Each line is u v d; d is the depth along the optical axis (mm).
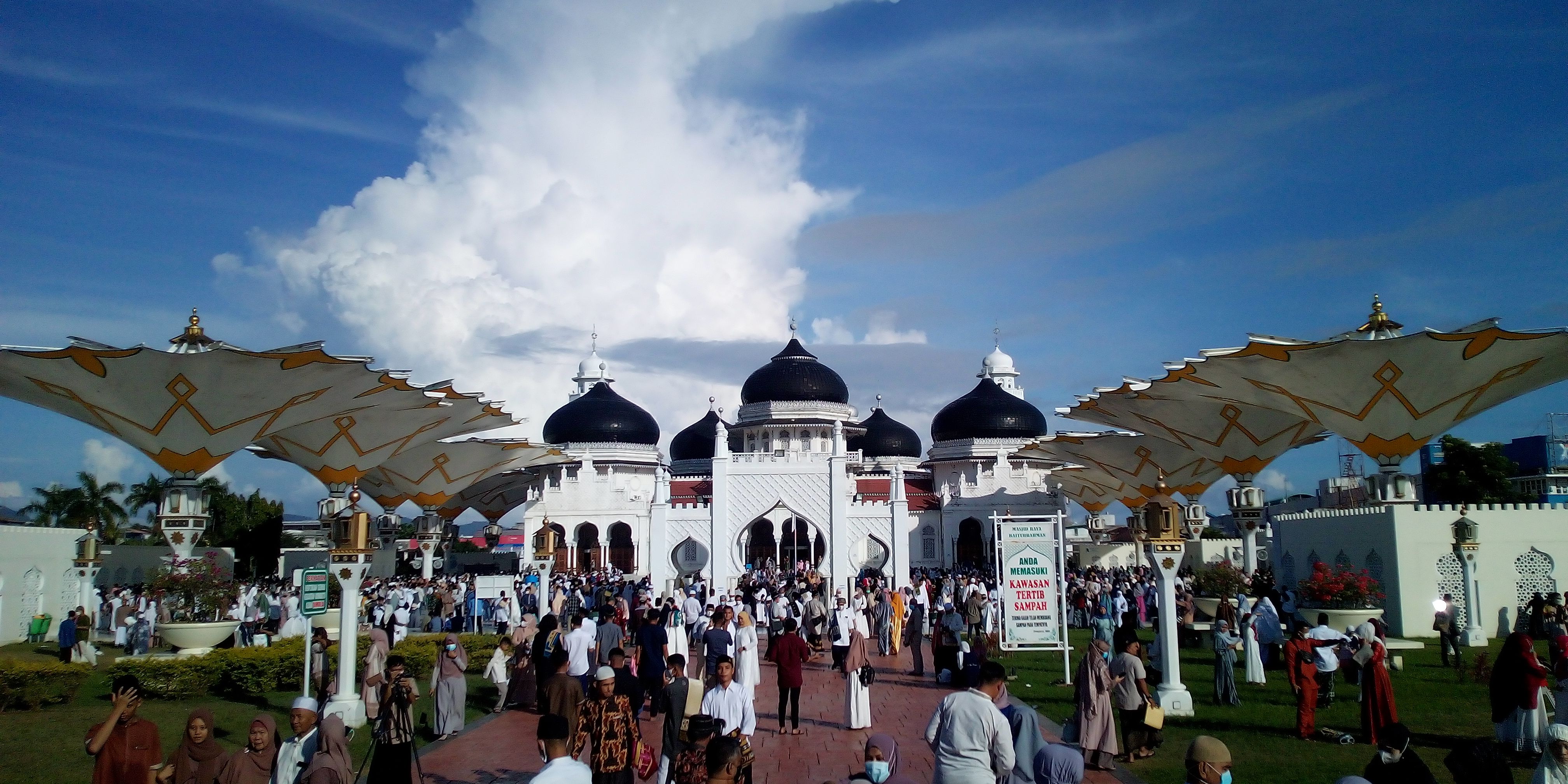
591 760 11180
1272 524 40906
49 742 17203
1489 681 20969
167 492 27797
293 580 45875
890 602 30203
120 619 33000
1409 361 27250
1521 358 26719
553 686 14320
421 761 15633
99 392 26312
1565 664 15547
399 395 31453
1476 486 52594
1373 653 15984
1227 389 32062
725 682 13180
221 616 27125
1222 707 19000
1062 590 22500
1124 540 63812
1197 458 47625
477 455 48094
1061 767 10453
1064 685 22203
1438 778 13758
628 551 65750
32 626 32938
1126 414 40969
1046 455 55062
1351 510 36219
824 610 30672
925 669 26641
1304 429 39188
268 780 10109
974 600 29500
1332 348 27391
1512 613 30766
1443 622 23438
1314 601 27016
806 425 74750
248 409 28000
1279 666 24500
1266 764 14484
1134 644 15250
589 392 78875
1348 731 16516
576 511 64562
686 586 46500
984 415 74875
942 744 9633
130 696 9945
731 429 80000
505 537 86312
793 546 69750
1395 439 29938
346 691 19078
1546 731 13828
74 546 37312
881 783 8984
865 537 59969
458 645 17781
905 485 74938
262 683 22141
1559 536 31062
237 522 63688
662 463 78000
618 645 19844
